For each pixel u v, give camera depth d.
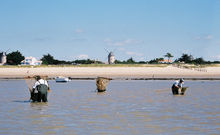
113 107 36.09
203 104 38.72
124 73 163.38
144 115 30.06
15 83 93.12
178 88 52.41
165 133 22.17
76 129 23.61
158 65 196.50
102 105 38.03
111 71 169.25
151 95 51.75
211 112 31.88
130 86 77.94
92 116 29.58
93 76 147.75
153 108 35.16
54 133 22.28
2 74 165.25
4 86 77.81
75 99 45.44
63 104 39.19
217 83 92.44
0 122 26.56
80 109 34.47
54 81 110.50
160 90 63.28
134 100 43.75
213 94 53.34
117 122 26.42
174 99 45.00
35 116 29.70
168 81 105.25
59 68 178.75
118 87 73.88
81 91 61.81
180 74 156.38
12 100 44.25
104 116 29.56
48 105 38.25
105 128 23.94
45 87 41.50
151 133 22.17
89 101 42.56
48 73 167.62
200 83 92.75
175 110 33.44
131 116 29.53
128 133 22.22
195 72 163.00
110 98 46.78
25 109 34.66
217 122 26.25
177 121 26.81
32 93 41.94
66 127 24.38
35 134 21.95
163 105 37.84
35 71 173.75
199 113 31.25
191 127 24.20
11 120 27.53
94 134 21.94
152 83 93.06
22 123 26.06
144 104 38.94
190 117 28.81
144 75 152.62
